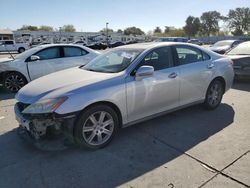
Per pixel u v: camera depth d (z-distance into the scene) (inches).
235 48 373.1
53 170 131.6
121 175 126.1
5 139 168.4
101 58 194.1
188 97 194.1
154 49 175.9
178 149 150.4
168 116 204.2
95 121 148.3
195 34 4375.0
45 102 137.9
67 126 139.6
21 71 306.5
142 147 153.9
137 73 158.7
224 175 123.0
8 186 119.7
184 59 192.5
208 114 208.1
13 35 2445.9
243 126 182.2
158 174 125.9
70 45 338.3
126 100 156.9
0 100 271.0
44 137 146.3
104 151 149.6
